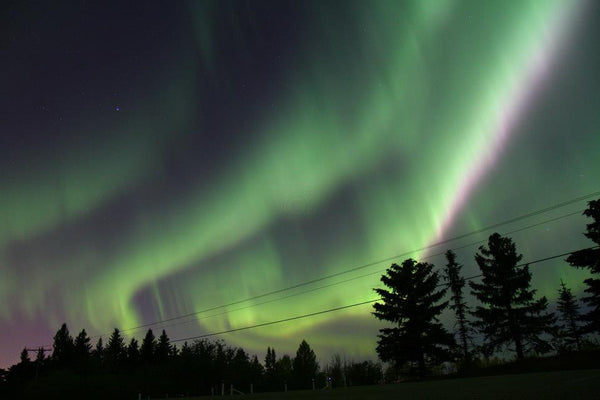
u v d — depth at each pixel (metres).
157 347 89.88
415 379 37.97
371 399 13.60
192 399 27.23
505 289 38.28
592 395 9.03
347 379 74.56
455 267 48.75
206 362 56.34
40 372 80.50
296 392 26.44
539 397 9.48
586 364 25.56
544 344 36.06
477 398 10.64
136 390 47.56
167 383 51.00
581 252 31.73
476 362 41.97
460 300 47.28
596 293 31.77
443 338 39.50
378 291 43.03
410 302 41.19
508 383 15.48
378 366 70.56
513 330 36.81
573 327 52.12
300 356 89.44
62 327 86.50
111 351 91.44
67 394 43.44
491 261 39.72
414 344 39.53
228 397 25.31
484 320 38.69
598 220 31.47
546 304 37.84
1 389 71.88
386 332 41.62
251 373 65.06
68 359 83.38
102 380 46.22
